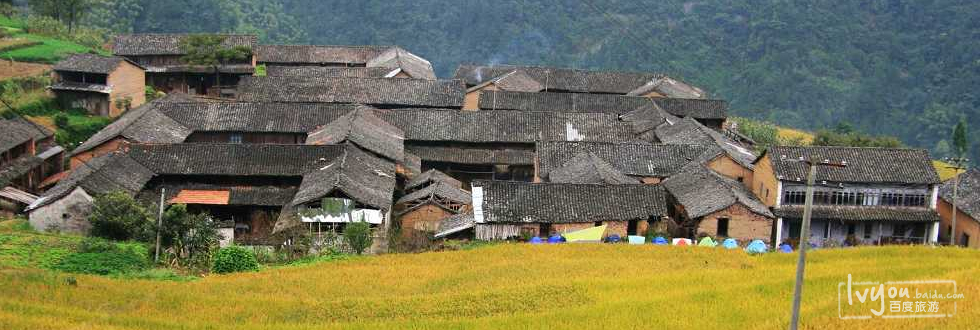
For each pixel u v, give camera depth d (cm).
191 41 10175
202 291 4331
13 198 6138
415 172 7281
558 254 5150
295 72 10256
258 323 3781
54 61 10375
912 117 13112
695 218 5831
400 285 4494
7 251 4841
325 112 8075
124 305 3969
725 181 6316
